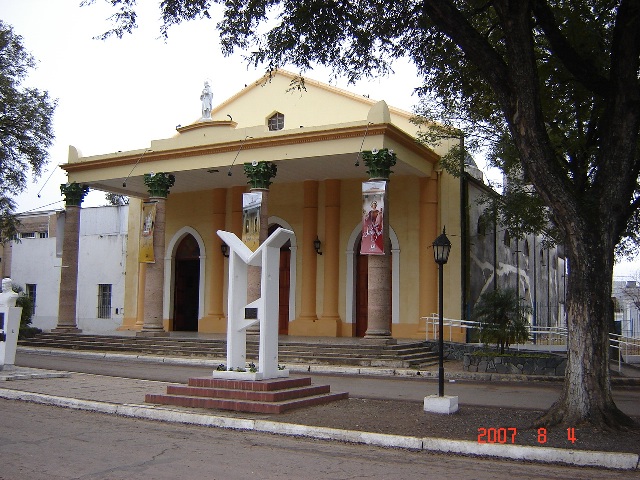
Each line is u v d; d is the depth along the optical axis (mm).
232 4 12500
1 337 14508
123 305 28812
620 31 9438
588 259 8859
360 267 23672
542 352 18297
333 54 13258
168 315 27344
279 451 7855
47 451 7559
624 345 21547
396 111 23688
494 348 18328
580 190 15320
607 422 8555
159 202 22406
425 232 22125
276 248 11492
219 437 8641
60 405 11070
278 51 12945
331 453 7832
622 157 9102
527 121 9094
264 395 10156
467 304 21938
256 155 20812
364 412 10078
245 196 20438
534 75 9188
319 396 11031
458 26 9695
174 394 10836
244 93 25812
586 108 15039
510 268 28125
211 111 24781
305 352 18281
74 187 24250
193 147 21766
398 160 19906
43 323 31578
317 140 19703
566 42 10383
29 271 32438
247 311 11273
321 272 23844
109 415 10266
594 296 8828
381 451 8031
